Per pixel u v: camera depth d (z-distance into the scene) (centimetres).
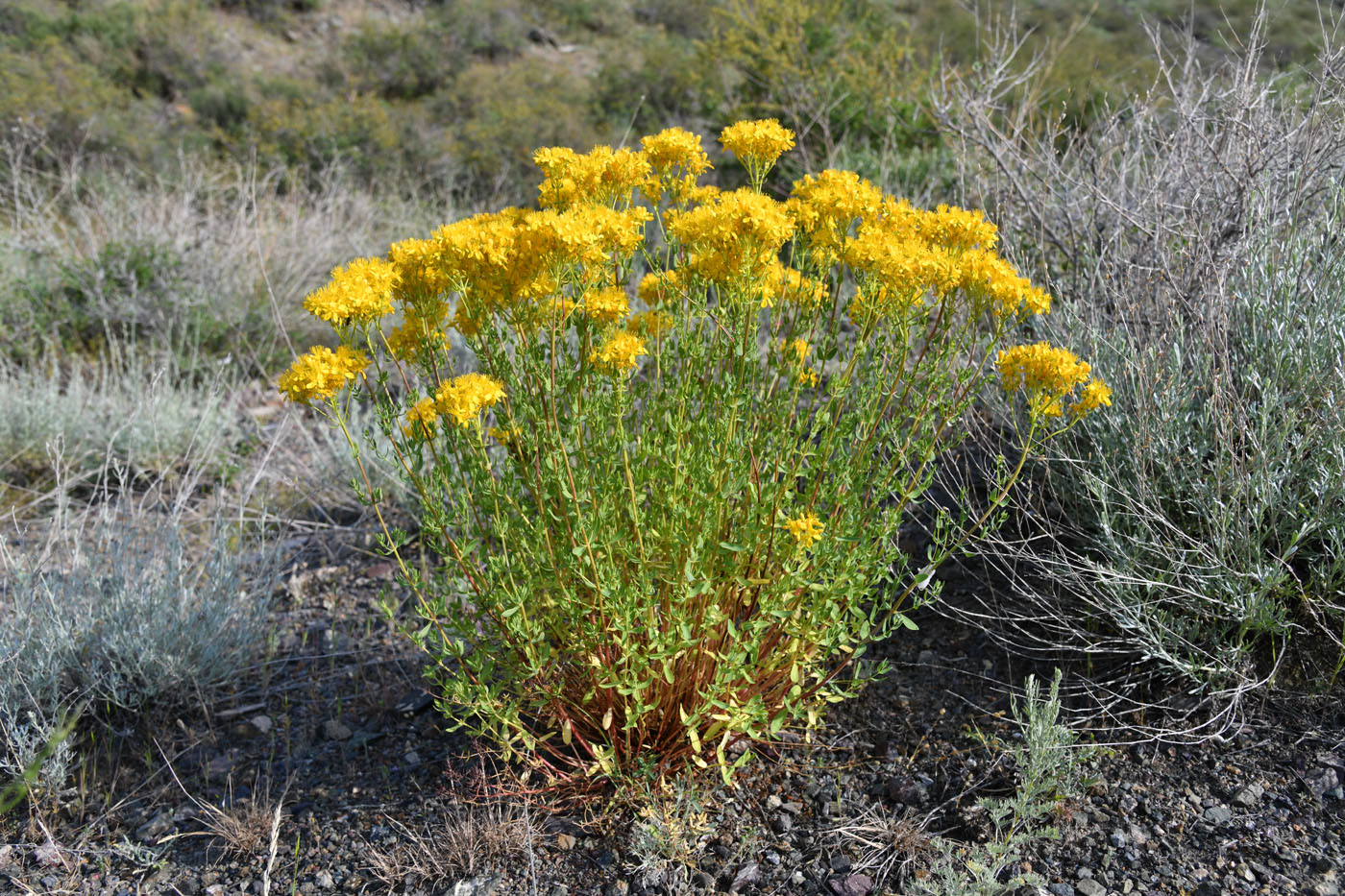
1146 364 268
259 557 346
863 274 210
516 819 221
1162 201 328
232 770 254
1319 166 300
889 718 250
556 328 209
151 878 220
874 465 254
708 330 240
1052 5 801
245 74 1151
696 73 968
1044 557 278
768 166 219
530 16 1446
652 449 216
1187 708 238
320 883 213
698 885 205
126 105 968
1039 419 204
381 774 246
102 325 527
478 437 199
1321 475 240
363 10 1463
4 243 567
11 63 925
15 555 323
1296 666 241
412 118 942
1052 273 351
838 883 204
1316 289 267
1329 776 215
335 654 299
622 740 233
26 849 229
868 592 221
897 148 614
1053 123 382
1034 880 198
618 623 198
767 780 233
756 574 225
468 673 240
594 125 983
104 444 416
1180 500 258
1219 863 199
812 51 762
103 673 265
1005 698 251
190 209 617
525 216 206
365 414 434
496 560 210
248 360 527
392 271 192
